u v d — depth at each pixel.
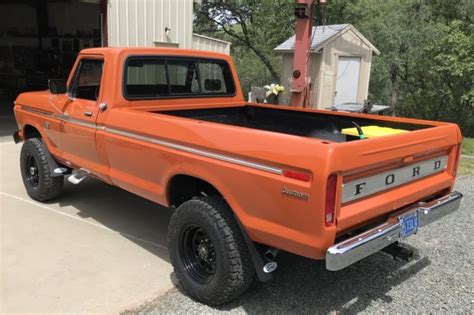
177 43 11.49
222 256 3.09
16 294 3.38
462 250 4.41
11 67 16.88
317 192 2.56
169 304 3.32
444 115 18.52
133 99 4.28
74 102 4.61
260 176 2.82
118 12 9.74
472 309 3.36
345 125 4.50
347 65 15.41
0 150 8.02
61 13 15.62
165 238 4.55
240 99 5.53
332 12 24.34
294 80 9.76
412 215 3.26
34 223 4.79
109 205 5.45
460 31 14.77
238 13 26.80
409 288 3.65
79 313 3.17
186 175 3.45
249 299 3.40
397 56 18.69
